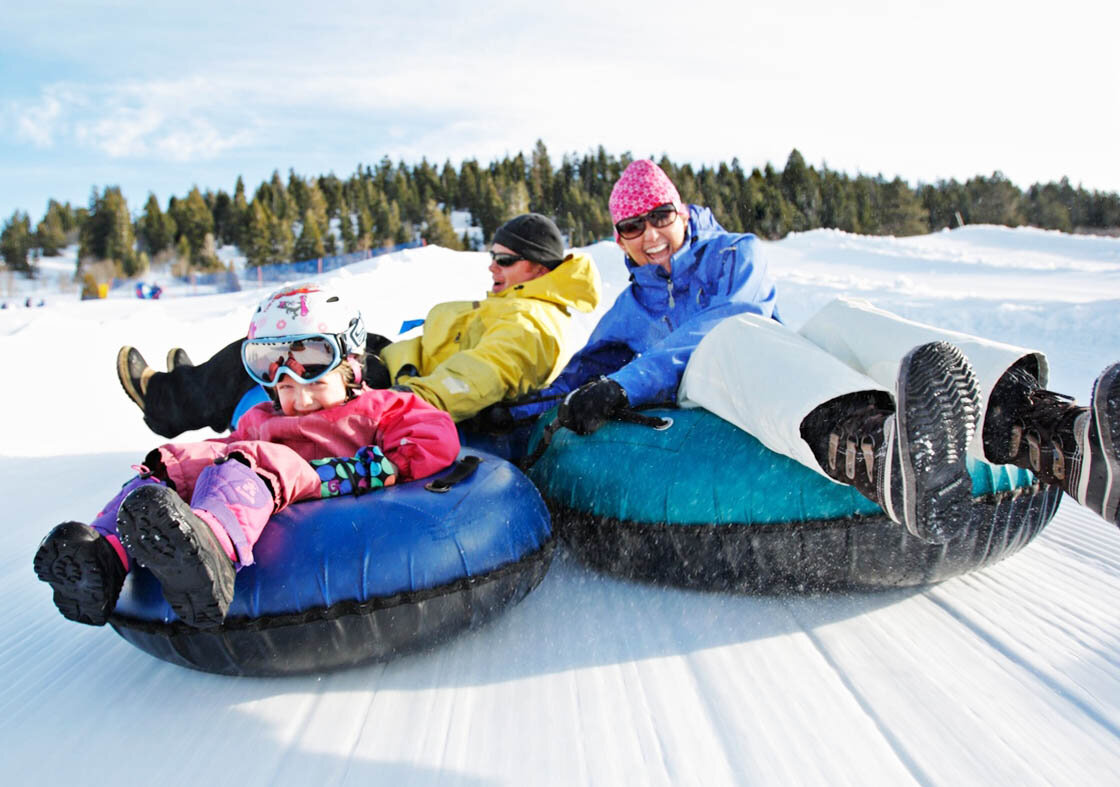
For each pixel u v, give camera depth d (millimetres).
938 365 1778
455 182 103125
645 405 2865
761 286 3258
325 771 1726
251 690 2092
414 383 3061
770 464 2385
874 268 19969
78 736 1909
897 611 2367
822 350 2352
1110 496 1760
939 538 1916
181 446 2221
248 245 83250
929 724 1807
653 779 1654
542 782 1661
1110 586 2502
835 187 74125
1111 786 1586
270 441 2416
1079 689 1925
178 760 1791
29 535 3445
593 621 2400
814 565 2367
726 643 2217
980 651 2121
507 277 3707
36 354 6445
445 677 2115
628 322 3707
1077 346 7477
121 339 7070
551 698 1985
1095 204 82125
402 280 12930
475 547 2162
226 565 1799
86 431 5199
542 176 92812
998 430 2059
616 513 2602
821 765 1677
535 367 3363
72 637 2494
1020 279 15812
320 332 2406
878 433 1944
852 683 1985
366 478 2320
